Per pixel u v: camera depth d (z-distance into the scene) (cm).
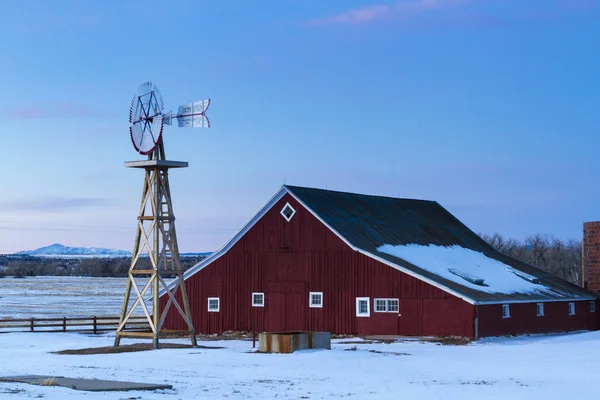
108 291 16400
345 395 2627
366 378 3106
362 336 5091
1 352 4222
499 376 3181
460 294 4803
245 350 4244
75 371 3272
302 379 3061
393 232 5859
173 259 4619
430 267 5356
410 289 4991
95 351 4238
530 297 5397
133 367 3456
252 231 5606
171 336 5488
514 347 4375
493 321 4944
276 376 3152
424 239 6078
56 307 10219
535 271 6488
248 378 3081
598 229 6594
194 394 2577
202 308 5716
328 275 5291
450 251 6078
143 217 4553
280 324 5422
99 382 2753
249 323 5541
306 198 5525
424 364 3572
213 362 3644
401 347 4409
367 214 5950
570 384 2947
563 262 12500
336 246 5284
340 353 3978
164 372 3253
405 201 6719
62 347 4547
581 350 4138
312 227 5384
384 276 5084
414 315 4962
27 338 5138
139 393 2512
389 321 5041
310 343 4134
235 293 5612
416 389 2794
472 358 3806
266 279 5509
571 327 5909
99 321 7269
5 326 5888
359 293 5166
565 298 5800
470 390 2773
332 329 5231
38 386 2614
